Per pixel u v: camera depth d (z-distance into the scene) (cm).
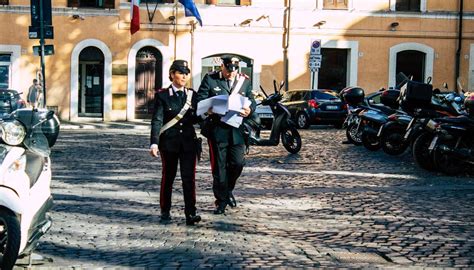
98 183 1313
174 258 757
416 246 819
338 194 1203
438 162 1443
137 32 3509
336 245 821
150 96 3541
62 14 3456
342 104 2977
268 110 2828
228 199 1039
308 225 936
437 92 2062
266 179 1395
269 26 3584
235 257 762
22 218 648
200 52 3553
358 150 1975
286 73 3594
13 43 3441
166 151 931
